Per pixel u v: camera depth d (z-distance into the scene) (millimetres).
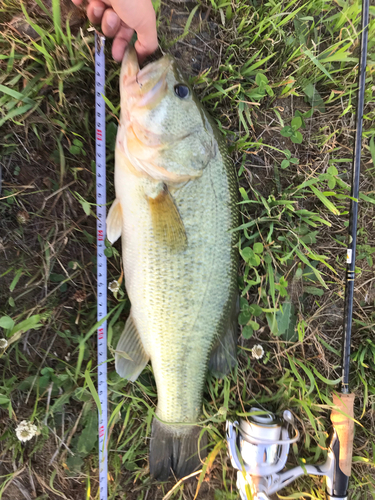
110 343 391
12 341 374
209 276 373
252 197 433
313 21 409
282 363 440
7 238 379
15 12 351
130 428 412
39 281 387
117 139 353
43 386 388
